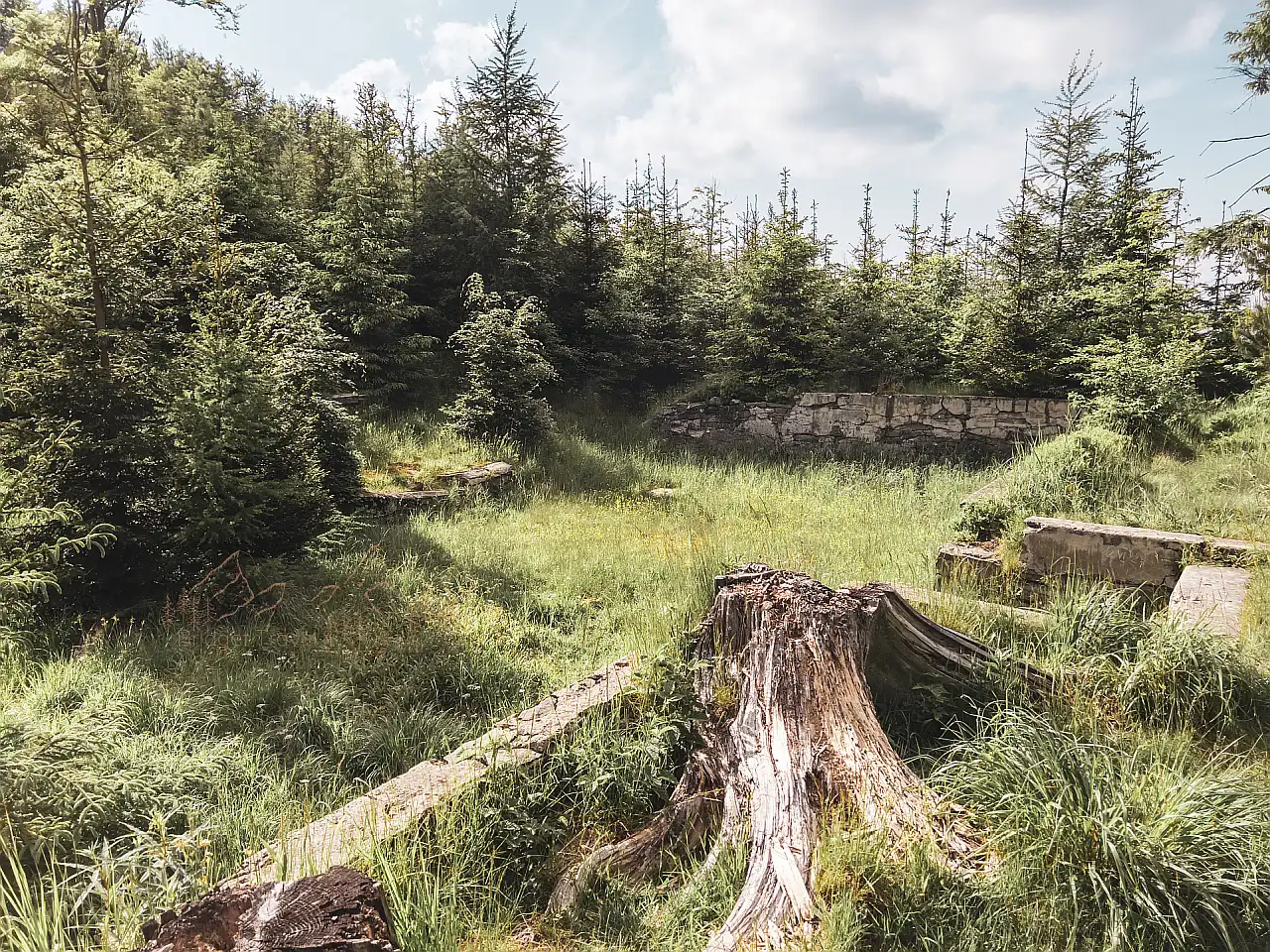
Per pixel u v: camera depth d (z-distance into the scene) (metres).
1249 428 8.47
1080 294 12.45
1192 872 2.32
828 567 6.18
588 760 3.29
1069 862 2.43
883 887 2.45
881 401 13.34
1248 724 3.54
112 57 6.21
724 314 16.22
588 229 15.62
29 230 5.62
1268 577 4.75
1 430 5.27
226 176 12.09
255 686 4.27
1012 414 12.41
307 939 1.72
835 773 3.02
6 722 2.98
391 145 17.69
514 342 12.27
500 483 10.48
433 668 4.86
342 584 6.21
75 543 4.84
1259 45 6.97
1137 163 14.57
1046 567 5.82
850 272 14.79
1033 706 3.58
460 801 2.87
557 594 6.52
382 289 12.59
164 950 1.75
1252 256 6.80
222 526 5.71
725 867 2.76
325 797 3.40
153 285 6.12
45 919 2.13
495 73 15.27
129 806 2.91
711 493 10.96
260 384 6.12
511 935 2.53
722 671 3.76
